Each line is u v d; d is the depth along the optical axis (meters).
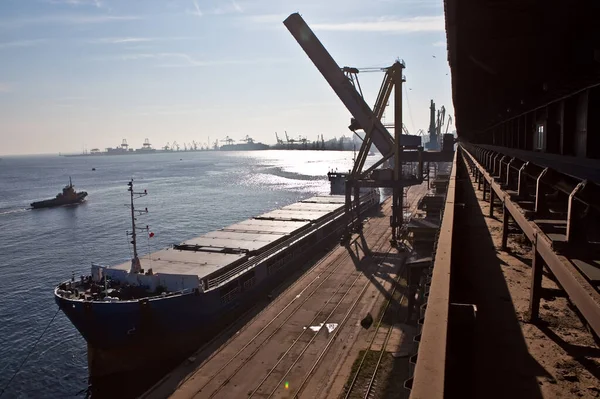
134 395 26.69
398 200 60.41
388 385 22.03
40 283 47.31
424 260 28.86
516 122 16.41
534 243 4.85
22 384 28.94
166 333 27.89
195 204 102.19
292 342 27.08
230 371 24.00
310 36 51.56
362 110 54.78
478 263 7.30
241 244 40.47
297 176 178.38
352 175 56.25
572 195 3.83
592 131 8.04
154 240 66.88
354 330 28.56
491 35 7.71
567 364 3.95
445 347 2.69
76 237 69.62
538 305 4.88
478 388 3.66
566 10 6.34
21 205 107.31
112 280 31.50
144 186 144.75
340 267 43.62
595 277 3.23
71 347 33.47
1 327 36.69
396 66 53.62
